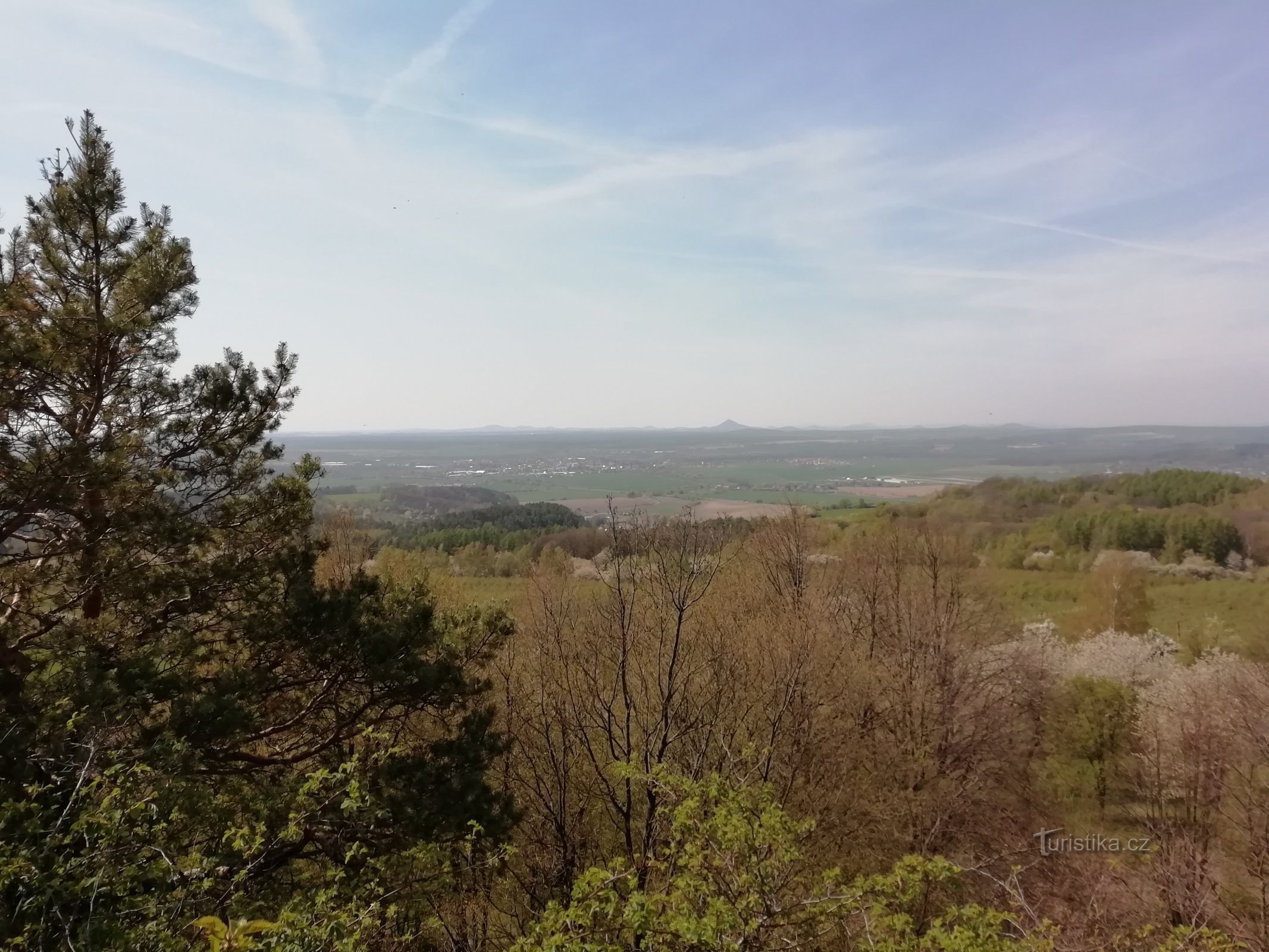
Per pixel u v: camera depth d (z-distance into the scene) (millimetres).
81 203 8367
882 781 16938
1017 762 20359
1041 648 26797
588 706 11609
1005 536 50312
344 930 5207
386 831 8391
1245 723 17000
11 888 4949
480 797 8906
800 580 24078
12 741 6309
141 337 8883
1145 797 18344
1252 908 13672
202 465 9391
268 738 10016
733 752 12391
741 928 5414
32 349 7621
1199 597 42031
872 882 5730
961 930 5082
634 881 5777
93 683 7035
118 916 4996
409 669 9188
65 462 7551
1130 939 8469
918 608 22031
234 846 6410
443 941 9758
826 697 15758
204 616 9234
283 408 10219
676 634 10734
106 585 8164
